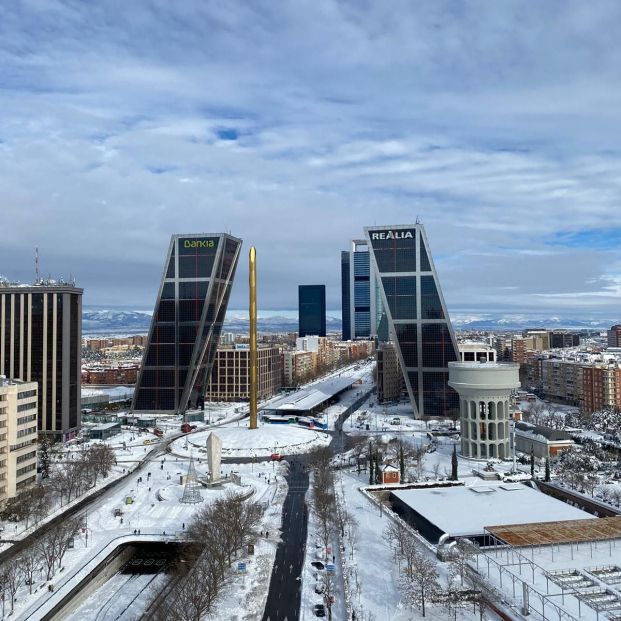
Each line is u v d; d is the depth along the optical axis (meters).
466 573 139.25
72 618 137.00
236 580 149.38
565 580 138.50
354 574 150.62
